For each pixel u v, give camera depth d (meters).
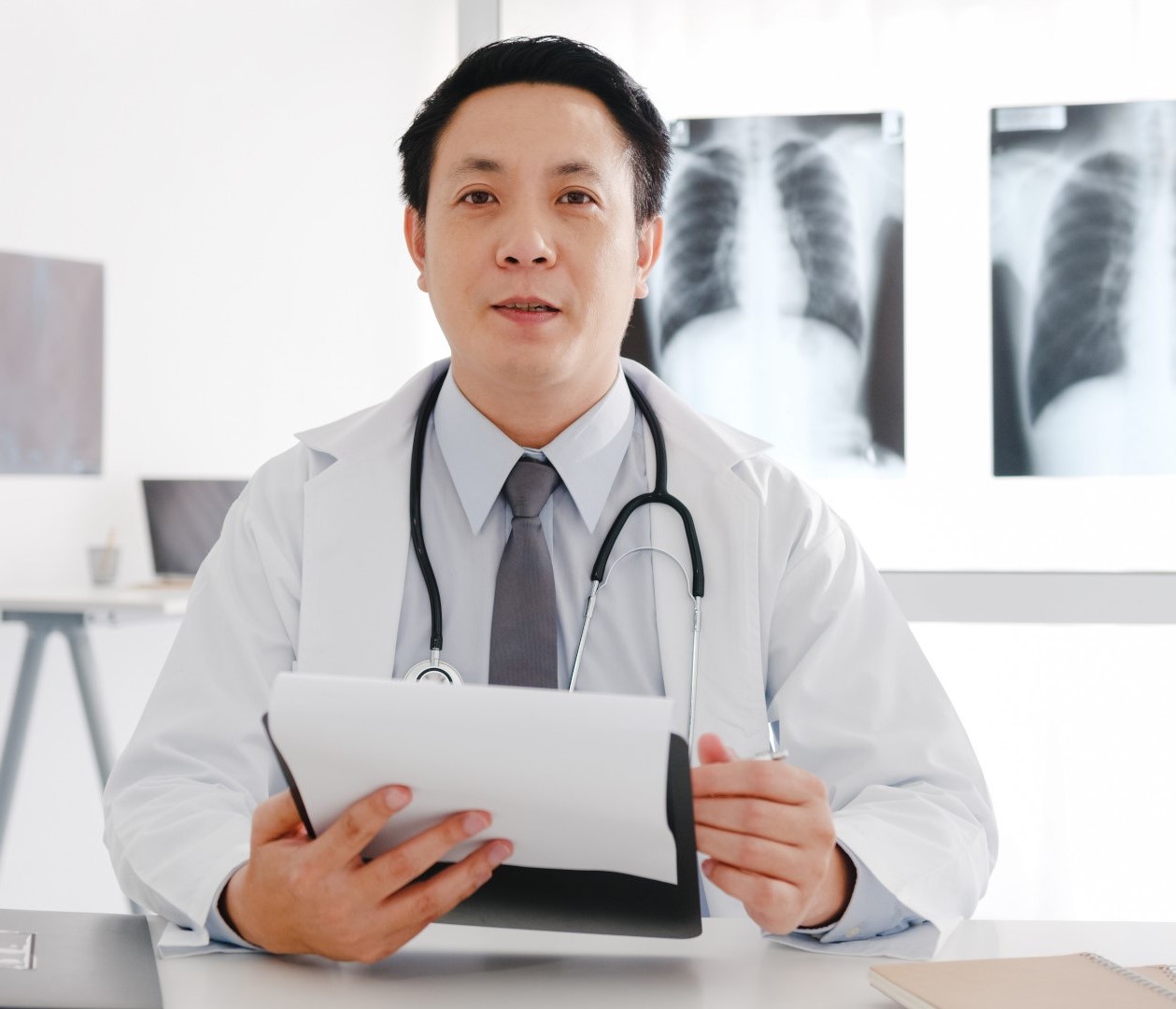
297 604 1.21
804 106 1.99
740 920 0.94
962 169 1.95
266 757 1.16
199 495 3.10
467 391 1.20
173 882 0.89
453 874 0.75
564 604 1.21
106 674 3.14
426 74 3.54
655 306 2.00
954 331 1.95
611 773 0.69
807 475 1.97
